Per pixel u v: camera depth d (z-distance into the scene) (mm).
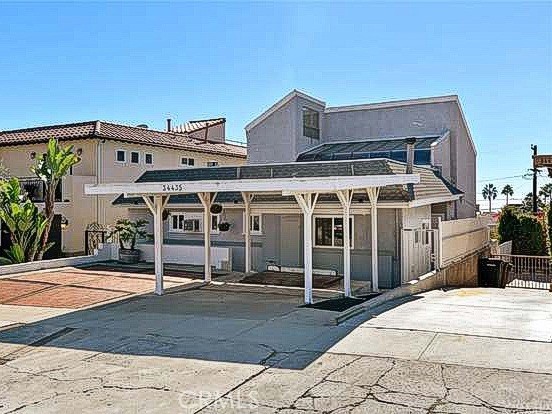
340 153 23891
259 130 25625
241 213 19172
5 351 8586
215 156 34031
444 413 5598
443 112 24312
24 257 19188
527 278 21078
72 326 10305
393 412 5660
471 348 7988
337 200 15789
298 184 11539
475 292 15750
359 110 26141
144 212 21750
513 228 24688
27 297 13695
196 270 18656
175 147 30016
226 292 14258
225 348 8422
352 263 16344
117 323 10508
